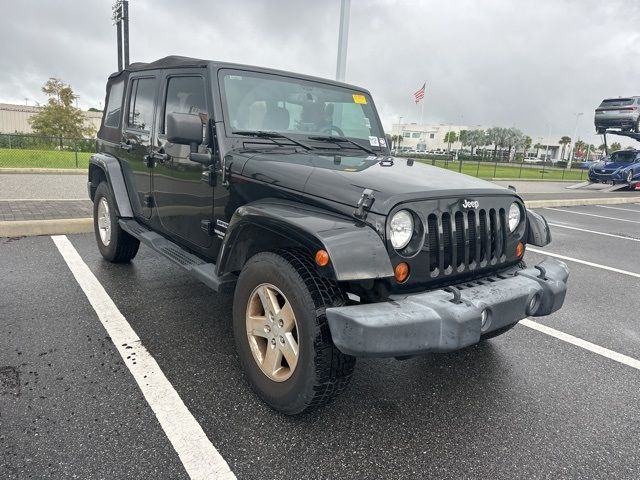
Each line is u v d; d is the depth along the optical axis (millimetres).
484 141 86812
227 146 3180
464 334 2242
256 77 3523
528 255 7246
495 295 2484
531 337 3969
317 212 2516
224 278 3049
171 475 2115
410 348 2172
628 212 14375
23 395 2662
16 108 56875
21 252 5480
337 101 3928
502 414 2777
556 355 3633
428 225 2500
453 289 2395
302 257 2531
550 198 16172
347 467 2242
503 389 3072
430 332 2203
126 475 2096
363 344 2102
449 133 91500
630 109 22484
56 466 2121
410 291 2473
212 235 3359
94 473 2094
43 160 18578
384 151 4090
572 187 22969
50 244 5891
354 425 2582
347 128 3967
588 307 4852
